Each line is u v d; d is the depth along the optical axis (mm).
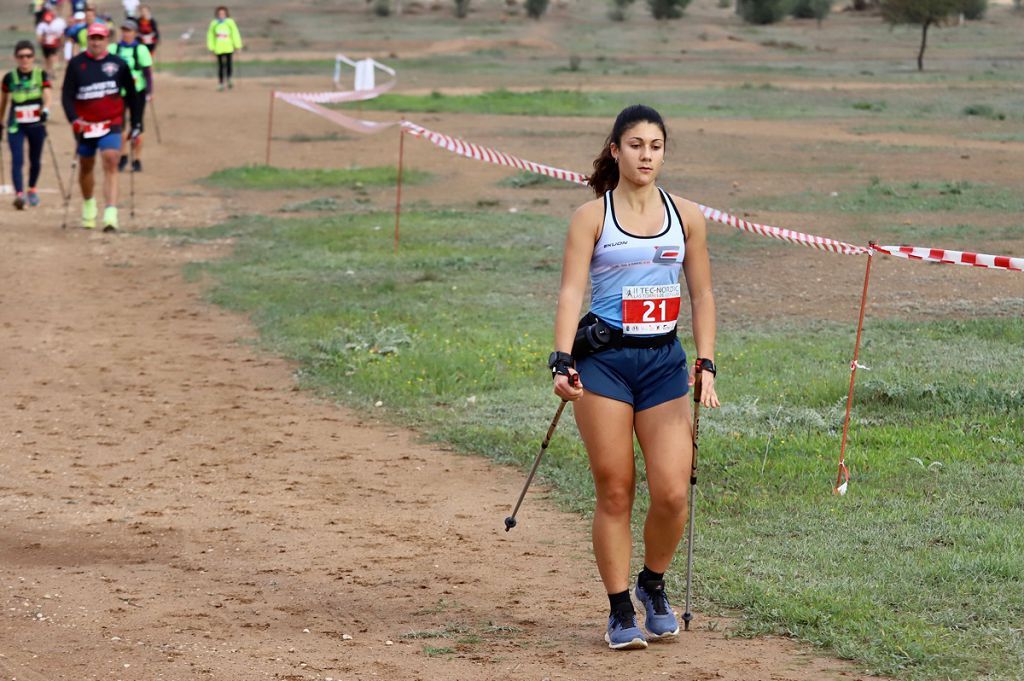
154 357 30344
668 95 98438
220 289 37812
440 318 33094
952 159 63375
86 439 23875
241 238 46406
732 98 96688
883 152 66438
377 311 34062
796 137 73250
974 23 190500
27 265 41094
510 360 28875
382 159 67438
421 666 13641
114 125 46781
